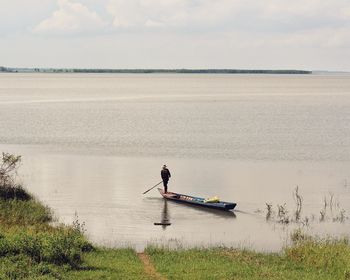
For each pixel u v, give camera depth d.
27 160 60.12
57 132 84.12
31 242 26.31
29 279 22.33
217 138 79.50
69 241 27.66
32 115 110.44
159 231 35.62
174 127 92.81
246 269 26.19
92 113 117.62
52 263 25.12
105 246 31.33
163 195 44.62
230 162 60.84
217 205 41.12
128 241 33.16
